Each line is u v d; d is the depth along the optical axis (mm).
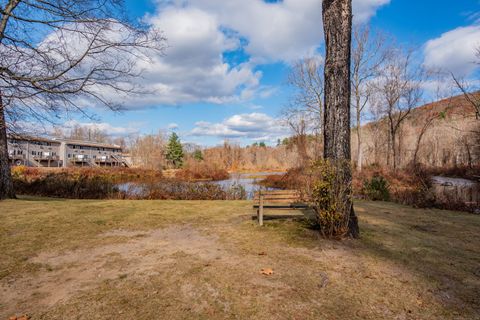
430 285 2998
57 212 7016
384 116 32062
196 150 68500
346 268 3463
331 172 4641
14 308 2504
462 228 5770
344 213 4652
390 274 3289
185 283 3020
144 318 2346
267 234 5008
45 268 3447
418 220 6645
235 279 3127
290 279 3133
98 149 60094
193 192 12383
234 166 65812
